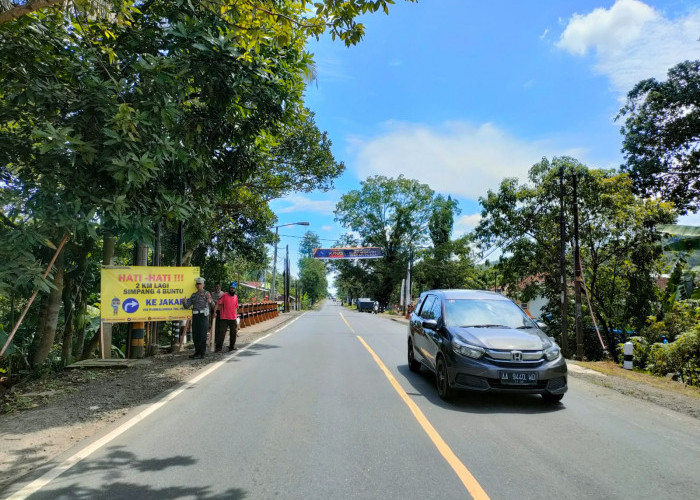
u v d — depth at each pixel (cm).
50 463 455
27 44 770
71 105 783
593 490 399
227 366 1040
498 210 2295
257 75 933
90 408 670
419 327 931
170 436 537
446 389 713
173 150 834
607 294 2138
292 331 2103
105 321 1137
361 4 611
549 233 2159
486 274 5750
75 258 1261
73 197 764
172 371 975
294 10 752
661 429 593
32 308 1256
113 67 888
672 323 1717
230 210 2042
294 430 562
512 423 607
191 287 1203
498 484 410
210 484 405
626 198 2009
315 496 383
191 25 870
